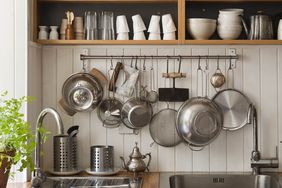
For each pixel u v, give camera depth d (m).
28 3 2.72
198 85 2.98
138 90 2.98
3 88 2.67
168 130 2.97
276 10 2.98
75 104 2.93
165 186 2.54
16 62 2.67
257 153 2.87
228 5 2.99
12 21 2.67
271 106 2.97
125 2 2.95
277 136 2.96
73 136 2.90
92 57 2.98
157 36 2.87
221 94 2.96
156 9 3.01
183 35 2.79
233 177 2.88
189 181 2.87
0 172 2.16
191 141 2.84
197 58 2.97
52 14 3.02
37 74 2.92
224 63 2.98
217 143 2.98
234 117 2.96
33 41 2.81
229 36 2.83
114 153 3.00
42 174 2.45
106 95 3.00
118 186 2.60
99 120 3.00
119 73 2.97
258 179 2.84
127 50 2.99
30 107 2.73
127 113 2.91
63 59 3.01
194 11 3.00
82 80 2.93
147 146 2.99
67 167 2.86
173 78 2.95
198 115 2.81
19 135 2.20
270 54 2.97
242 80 2.97
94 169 2.87
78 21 2.95
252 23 2.84
